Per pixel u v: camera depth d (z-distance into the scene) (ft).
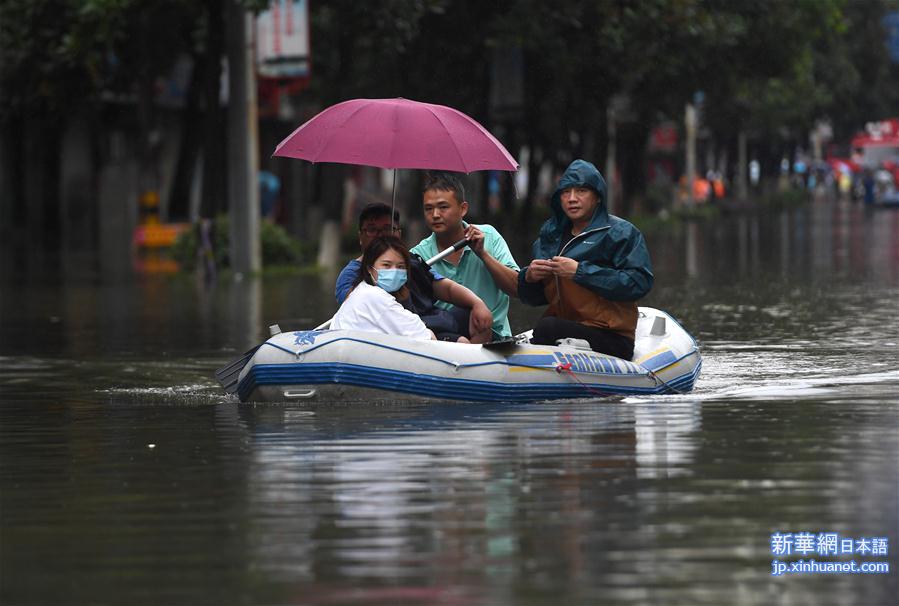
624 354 97.76
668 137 587.27
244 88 245.04
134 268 279.28
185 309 181.98
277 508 61.62
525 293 97.96
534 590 49.26
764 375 107.14
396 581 50.42
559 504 61.46
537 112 335.67
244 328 155.74
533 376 93.04
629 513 59.67
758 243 350.02
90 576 51.78
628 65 292.20
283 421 85.87
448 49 286.66
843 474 67.31
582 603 47.93
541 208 447.83
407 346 92.12
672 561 52.54
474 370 92.07
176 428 84.84
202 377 113.50
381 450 75.15
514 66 292.61
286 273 254.88
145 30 266.36
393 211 98.32
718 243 353.31
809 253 299.99
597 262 95.50
